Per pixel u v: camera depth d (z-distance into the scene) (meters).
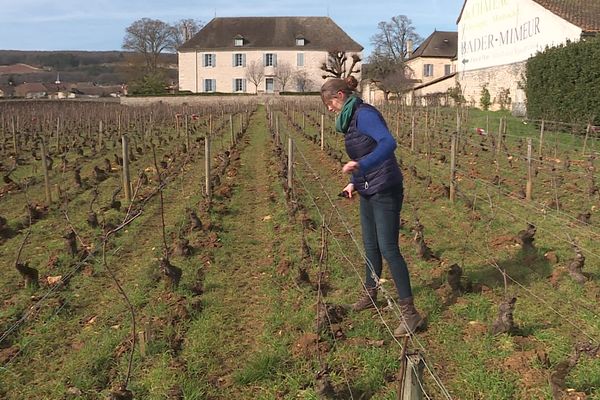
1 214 9.75
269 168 13.88
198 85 69.56
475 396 4.03
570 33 28.47
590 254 6.82
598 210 9.18
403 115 25.27
